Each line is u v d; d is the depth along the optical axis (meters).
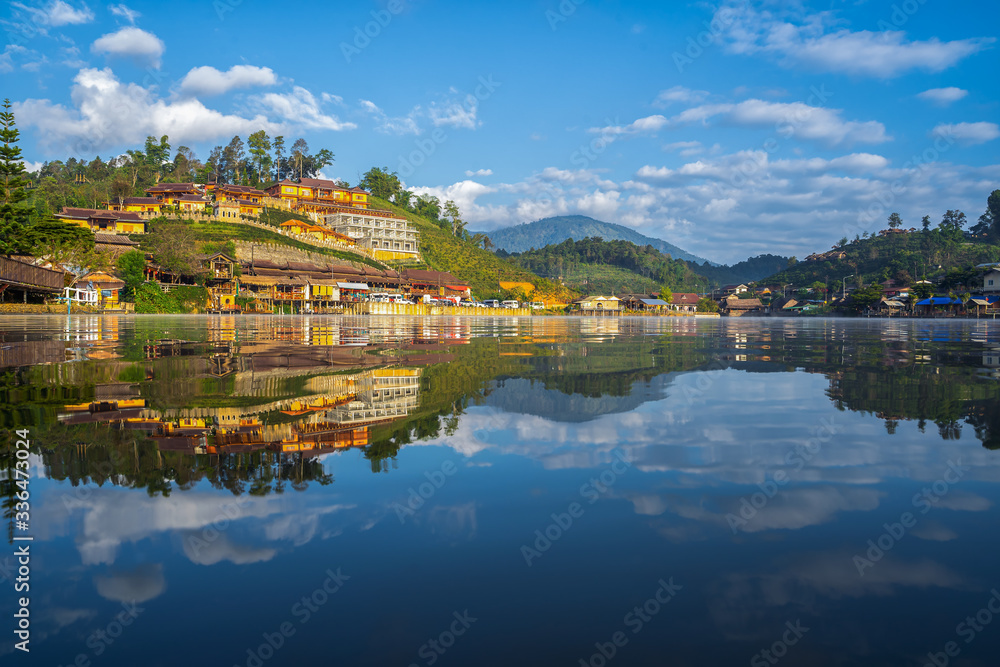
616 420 6.35
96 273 60.00
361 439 5.41
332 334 24.58
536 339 23.58
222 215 98.50
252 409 6.74
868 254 185.62
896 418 6.45
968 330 37.06
